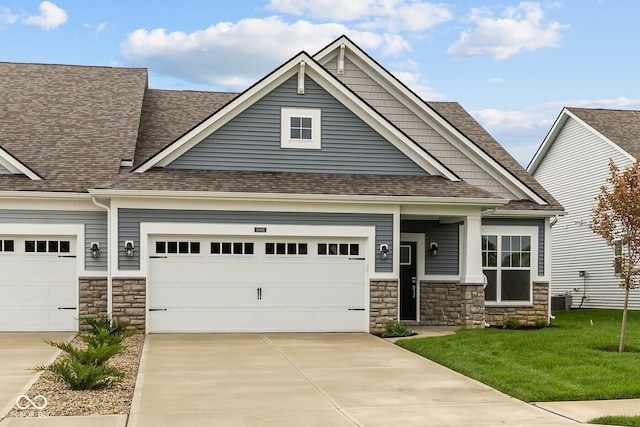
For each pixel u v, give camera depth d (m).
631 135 28.88
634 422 9.46
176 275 18.16
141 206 17.81
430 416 9.86
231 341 16.86
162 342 16.53
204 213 18.06
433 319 21.14
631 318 24.78
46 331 18.66
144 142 20.98
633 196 14.71
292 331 18.62
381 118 19.59
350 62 21.89
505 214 21.06
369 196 18.33
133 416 9.63
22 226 18.47
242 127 19.17
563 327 20.80
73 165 19.30
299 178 19.02
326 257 18.81
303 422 9.48
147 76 25.05
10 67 24.05
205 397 10.90
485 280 19.69
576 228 31.14
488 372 12.66
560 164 32.62
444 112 25.81
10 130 20.55
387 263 18.86
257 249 18.55
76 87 23.19
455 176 20.00
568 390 11.22
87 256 18.73
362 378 12.52
